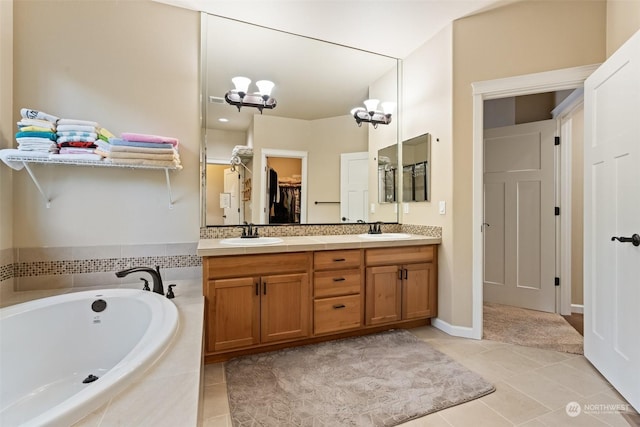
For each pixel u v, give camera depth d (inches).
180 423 31.7
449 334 98.0
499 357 82.5
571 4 85.6
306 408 60.5
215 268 75.8
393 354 83.6
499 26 91.7
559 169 119.6
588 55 84.2
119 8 83.0
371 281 94.5
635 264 61.3
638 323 60.2
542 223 122.3
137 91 84.8
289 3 87.4
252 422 56.5
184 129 90.0
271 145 104.3
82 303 66.4
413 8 90.5
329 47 109.3
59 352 62.9
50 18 76.8
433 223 106.3
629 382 62.5
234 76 98.3
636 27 71.6
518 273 127.4
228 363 78.3
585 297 81.0
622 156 65.9
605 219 71.9
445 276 100.5
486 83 92.8
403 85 121.4
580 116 120.2
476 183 94.7
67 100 78.5
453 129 97.2
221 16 93.3
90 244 80.6
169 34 88.0
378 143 120.1
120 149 71.5
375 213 120.2
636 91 61.5
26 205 75.1
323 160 112.0
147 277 85.7
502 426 56.1
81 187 79.7
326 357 81.7
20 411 54.2
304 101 108.8
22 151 65.1
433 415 59.1
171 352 46.1
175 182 88.9
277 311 82.7
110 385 35.4
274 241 91.1
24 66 74.8
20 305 61.1
